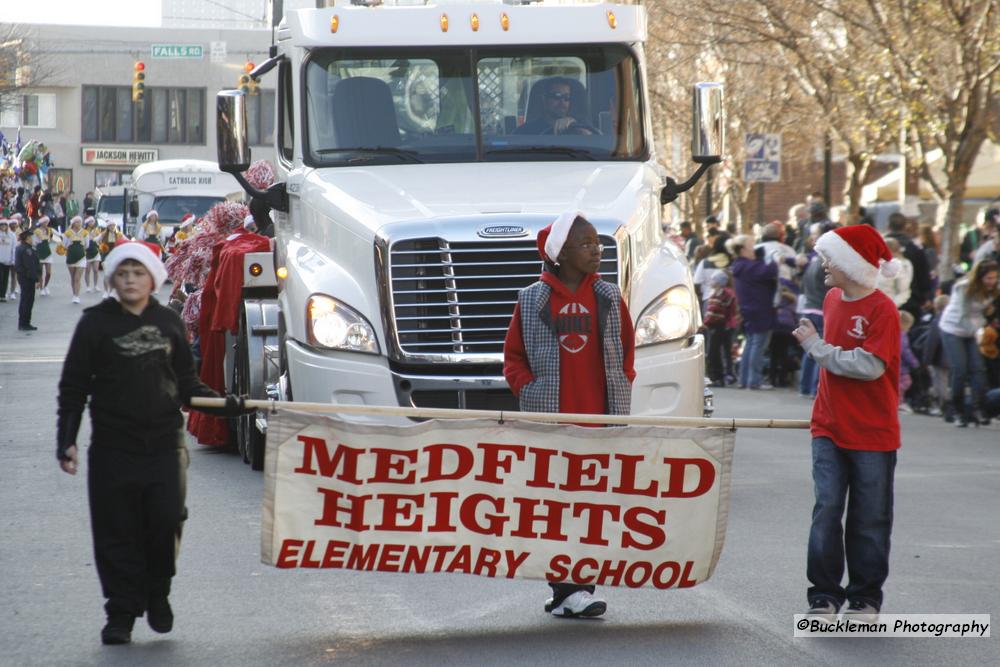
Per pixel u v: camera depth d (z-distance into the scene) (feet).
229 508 54.49
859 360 35.53
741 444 75.15
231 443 71.67
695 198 188.55
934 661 34.12
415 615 38.52
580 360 37.19
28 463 65.62
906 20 111.04
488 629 37.06
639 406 50.49
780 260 103.40
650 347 50.88
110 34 408.05
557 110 58.70
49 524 51.26
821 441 36.86
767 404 93.50
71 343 34.63
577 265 37.11
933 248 105.19
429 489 36.52
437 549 36.70
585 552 37.11
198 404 35.40
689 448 37.14
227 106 56.90
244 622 37.73
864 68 121.08
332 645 35.45
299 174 57.21
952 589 41.75
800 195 252.01
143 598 35.35
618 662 33.94
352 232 51.60
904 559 46.11
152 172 234.38
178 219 232.53
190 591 41.22
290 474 35.99
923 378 90.79
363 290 50.85
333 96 58.34
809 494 58.65
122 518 34.91
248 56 412.16
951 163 109.09
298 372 51.26
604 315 37.22
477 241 50.14
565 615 38.24
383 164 57.36
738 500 57.21
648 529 37.19
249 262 65.26
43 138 407.44
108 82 408.05
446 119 58.23
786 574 43.57
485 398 50.55
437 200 52.44
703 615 38.55
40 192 278.67
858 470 36.35
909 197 125.39
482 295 50.29
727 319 107.65
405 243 50.21
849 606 37.01
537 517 36.96
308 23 58.80
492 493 36.78
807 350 36.04
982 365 81.92
